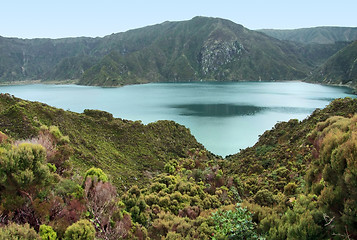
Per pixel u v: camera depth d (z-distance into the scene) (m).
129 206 21.25
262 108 146.00
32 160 13.76
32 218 12.76
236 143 80.62
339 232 9.46
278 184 31.80
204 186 33.41
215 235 10.57
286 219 11.70
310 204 11.30
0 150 13.70
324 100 175.12
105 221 15.02
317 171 15.15
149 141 61.03
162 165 51.88
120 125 61.09
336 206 9.98
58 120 49.03
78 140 46.50
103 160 44.19
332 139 11.84
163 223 19.09
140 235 16.86
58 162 22.14
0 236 9.60
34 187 13.68
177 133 72.62
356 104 45.56
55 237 11.48
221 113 133.38
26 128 40.44
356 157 9.16
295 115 121.81
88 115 61.47
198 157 57.31
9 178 12.95
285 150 47.31
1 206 12.31
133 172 44.41
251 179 37.25
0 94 48.72
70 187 15.50
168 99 199.38
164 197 25.42
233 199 29.89
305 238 9.65
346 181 9.32
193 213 22.45
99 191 16.61
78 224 11.80
